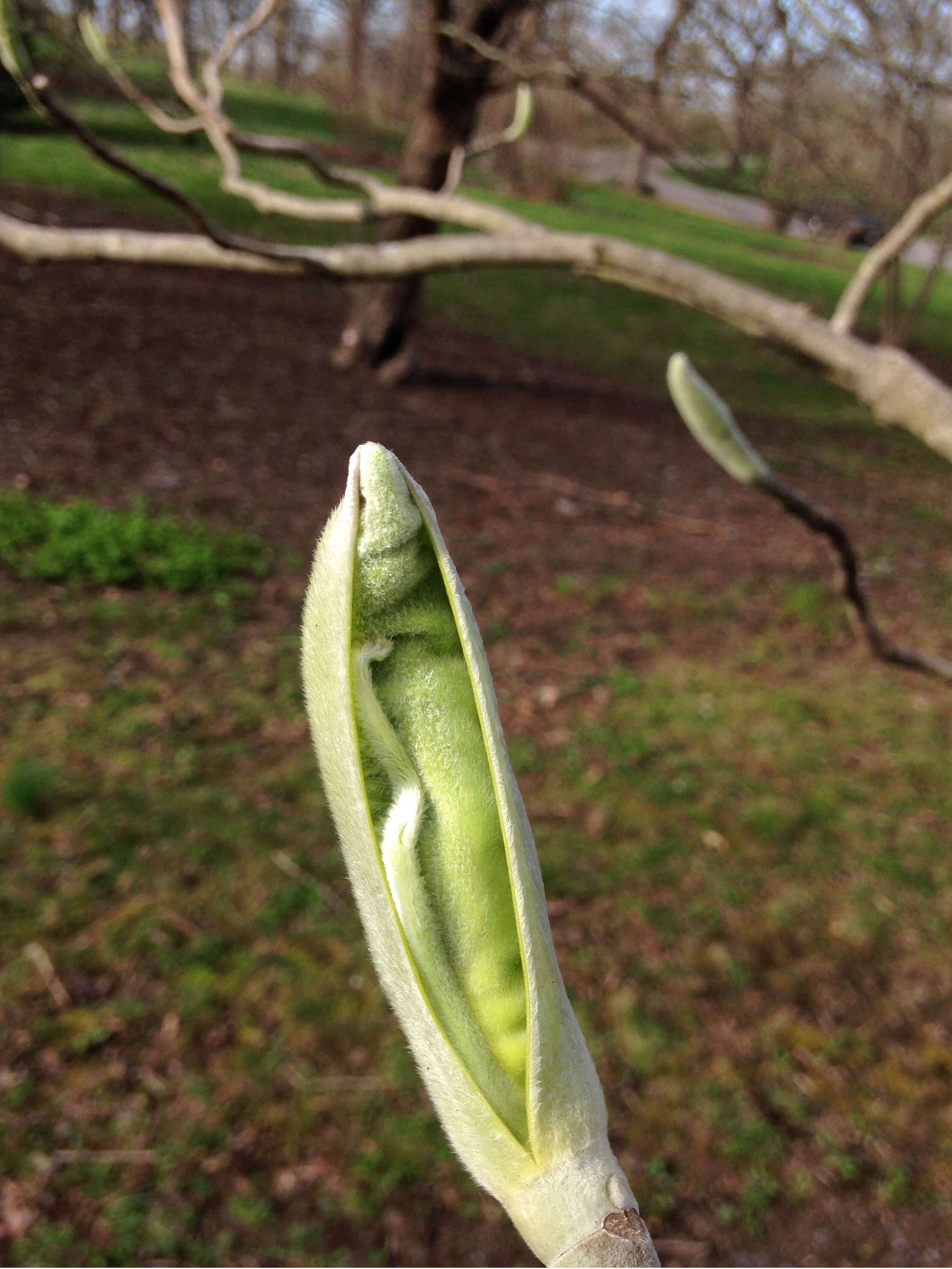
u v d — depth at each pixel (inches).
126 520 312.0
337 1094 164.4
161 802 214.7
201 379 456.4
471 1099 23.2
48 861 197.0
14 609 272.8
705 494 448.5
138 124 811.4
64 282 534.9
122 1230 144.2
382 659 22.6
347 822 22.7
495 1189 22.9
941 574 397.1
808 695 296.4
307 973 182.5
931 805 252.2
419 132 421.7
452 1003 23.5
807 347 76.4
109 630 270.7
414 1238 148.8
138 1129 156.4
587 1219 22.2
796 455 522.6
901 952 206.7
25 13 125.3
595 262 82.5
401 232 435.2
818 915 213.5
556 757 255.0
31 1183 147.9
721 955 201.6
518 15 219.3
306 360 511.5
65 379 421.7
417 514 21.7
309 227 685.9
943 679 80.1
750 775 256.1
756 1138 168.9
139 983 177.2
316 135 885.8
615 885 216.2
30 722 231.9
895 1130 171.9
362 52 335.9
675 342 703.1
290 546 331.9
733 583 362.0
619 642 315.3
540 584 342.6
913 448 569.3
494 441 466.0
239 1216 148.2
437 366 554.3
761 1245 154.6
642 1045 182.1
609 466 463.5
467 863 23.3
